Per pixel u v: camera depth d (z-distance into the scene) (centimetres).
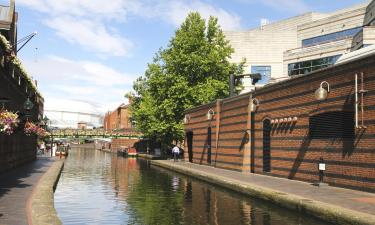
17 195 1361
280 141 2255
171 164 3603
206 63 4494
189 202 1611
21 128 2262
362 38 3612
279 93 2291
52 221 940
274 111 2347
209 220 1245
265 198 1583
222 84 4494
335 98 1777
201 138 3750
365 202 1275
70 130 9675
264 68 6494
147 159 5884
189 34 4584
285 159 2192
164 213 1365
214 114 3388
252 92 2639
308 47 4844
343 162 1711
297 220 1232
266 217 1284
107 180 2541
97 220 1243
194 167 3203
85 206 1510
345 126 1722
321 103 1877
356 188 1620
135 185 2256
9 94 2145
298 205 1328
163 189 2062
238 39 6544
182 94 4459
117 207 1488
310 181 1947
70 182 2398
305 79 2025
